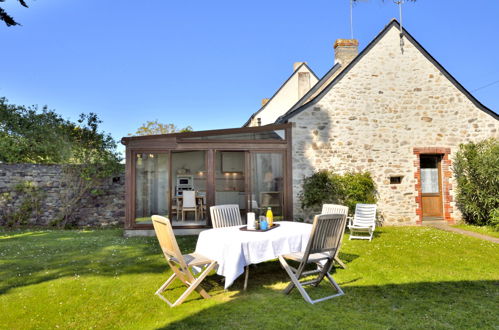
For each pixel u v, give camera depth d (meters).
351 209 9.21
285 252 4.45
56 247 7.15
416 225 10.04
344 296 4.02
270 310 3.60
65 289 4.33
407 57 10.27
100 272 5.11
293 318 3.39
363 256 5.98
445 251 6.35
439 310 3.58
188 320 3.37
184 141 8.79
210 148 8.92
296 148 9.66
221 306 3.74
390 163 10.06
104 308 3.72
